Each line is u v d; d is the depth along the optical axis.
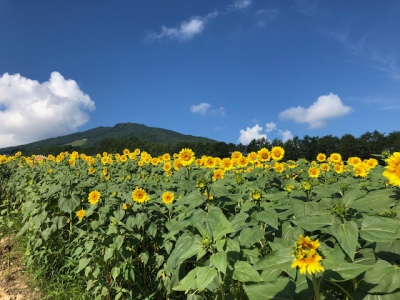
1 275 5.82
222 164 8.00
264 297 2.27
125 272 4.25
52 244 5.91
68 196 6.05
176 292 4.50
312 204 3.22
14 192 10.34
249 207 3.42
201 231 2.83
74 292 4.90
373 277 2.14
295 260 1.95
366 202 2.53
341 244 2.17
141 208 5.08
